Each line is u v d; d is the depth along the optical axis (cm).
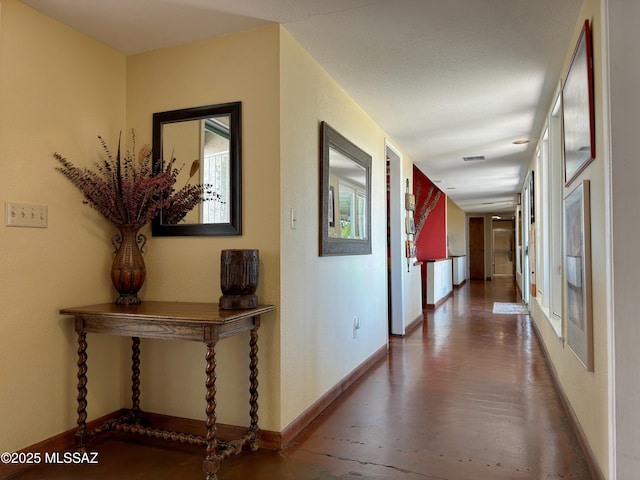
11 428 215
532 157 567
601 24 186
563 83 292
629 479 173
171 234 268
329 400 309
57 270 239
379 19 241
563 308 306
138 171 276
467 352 464
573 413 267
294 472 215
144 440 252
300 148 271
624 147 177
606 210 182
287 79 256
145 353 272
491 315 720
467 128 447
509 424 273
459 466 220
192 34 258
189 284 265
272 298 246
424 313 749
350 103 361
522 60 292
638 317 174
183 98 269
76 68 251
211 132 261
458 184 812
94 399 259
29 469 218
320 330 298
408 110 392
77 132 251
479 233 1588
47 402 232
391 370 396
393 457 230
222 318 204
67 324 244
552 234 390
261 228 249
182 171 267
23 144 221
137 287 256
